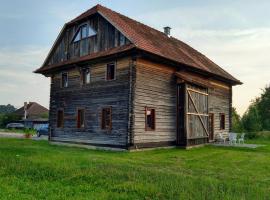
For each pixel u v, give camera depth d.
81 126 25.09
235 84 32.53
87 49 24.88
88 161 14.48
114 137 21.73
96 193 9.30
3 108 190.62
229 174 13.02
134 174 11.55
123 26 22.83
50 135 27.75
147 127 21.80
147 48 20.73
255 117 50.09
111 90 22.39
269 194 9.55
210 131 28.72
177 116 23.94
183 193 9.05
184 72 25.27
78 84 25.39
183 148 23.00
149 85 21.98
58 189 9.73
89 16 24.59
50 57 28.94
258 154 20.12
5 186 9.90
